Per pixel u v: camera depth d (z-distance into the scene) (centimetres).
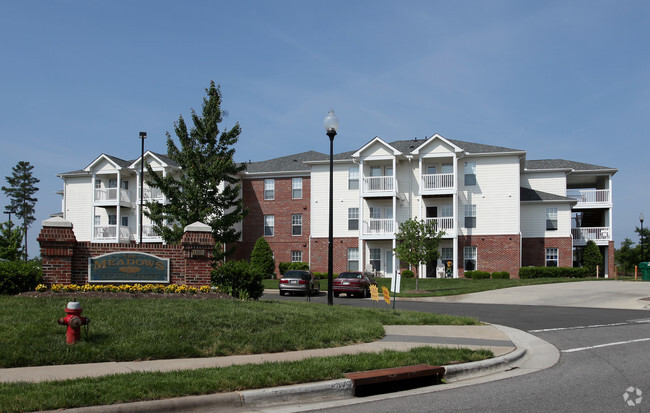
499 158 3725
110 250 1521
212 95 2480
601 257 3906
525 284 3039
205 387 715
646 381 839
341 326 1259
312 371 812
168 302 1312
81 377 761
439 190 3669
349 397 781
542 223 3806
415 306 2231
